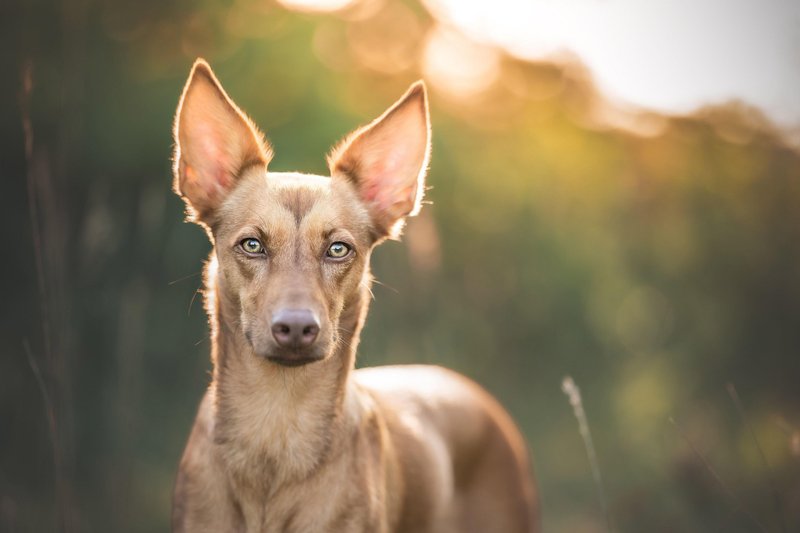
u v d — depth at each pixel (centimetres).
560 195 1744
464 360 1552
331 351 539
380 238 621
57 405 660
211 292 594
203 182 589
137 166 1316
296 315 511
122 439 848
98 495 1183
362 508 571
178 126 581
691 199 1909
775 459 1345
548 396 1686
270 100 1351
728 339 1884
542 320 1672
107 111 1306
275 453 558
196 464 566
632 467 1555
